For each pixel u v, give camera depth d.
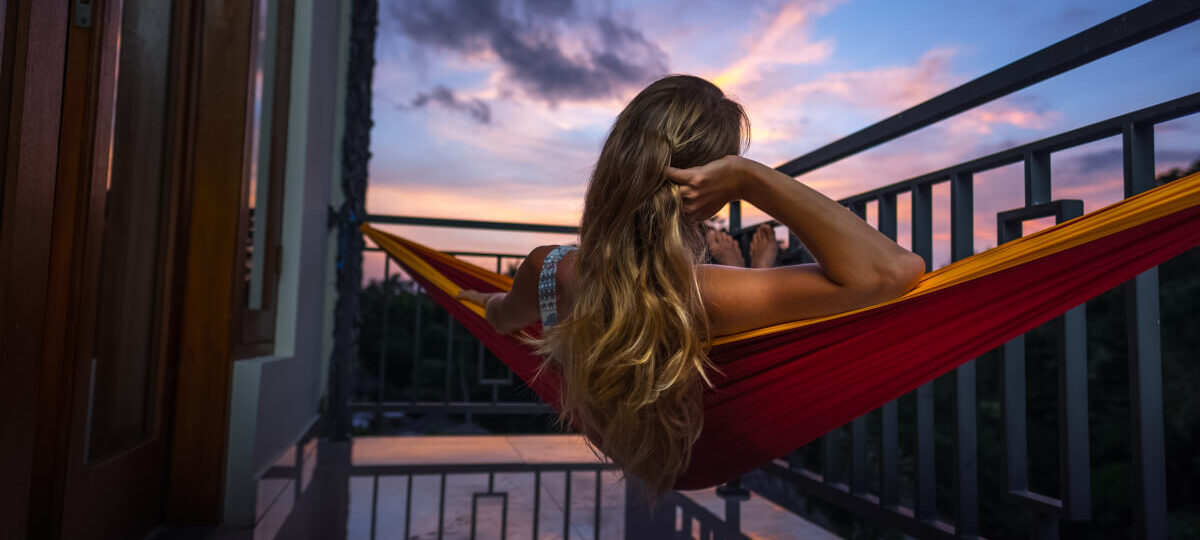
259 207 2.93
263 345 2.92
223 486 2.21
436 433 4.11
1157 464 1.25
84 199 1.59
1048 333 7.00
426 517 2.33
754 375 1.08
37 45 1.16
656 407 1.04
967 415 1.67
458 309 2.05
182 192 2.24
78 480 1.62
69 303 1.57
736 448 1.25
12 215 1.10
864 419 2.06
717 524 2.28
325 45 3.98
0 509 1.07
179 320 2.23
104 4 1.63
